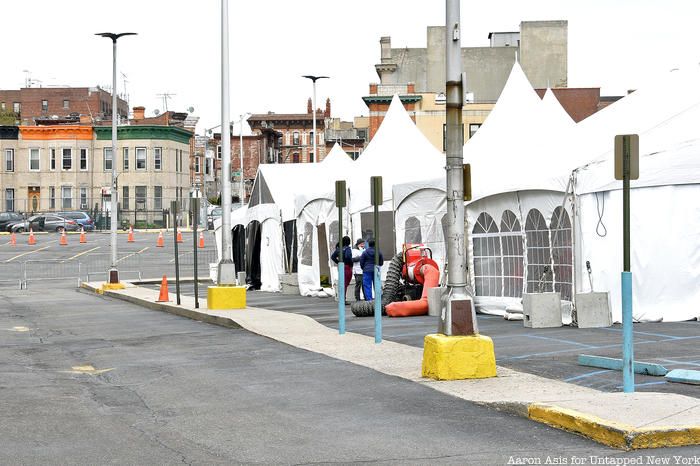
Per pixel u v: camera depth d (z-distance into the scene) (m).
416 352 15.41
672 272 18.78
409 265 23.62
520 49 85.50
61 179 101.06
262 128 132.75
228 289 26.28
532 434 8.93
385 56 88.00
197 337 20.19
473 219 23.11
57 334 22.08
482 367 12.23
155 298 33.75
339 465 7.96
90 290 43.06
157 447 8.84
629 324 10.31
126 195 100.38
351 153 124.25
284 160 140.50
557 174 19.92
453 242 12.51
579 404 9.50
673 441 8.21
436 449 8.43
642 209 18.89
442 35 86.25
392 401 10.95
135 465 8.09
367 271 25.70
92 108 142.75
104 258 61.56
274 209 36.50
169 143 101.62
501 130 24.69
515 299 21.50
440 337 12.37
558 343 15.77
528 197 20.97
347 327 20.47
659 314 18.80
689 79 22.77
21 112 144.38
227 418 10.30
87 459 8.34
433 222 25.27
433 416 9.98
